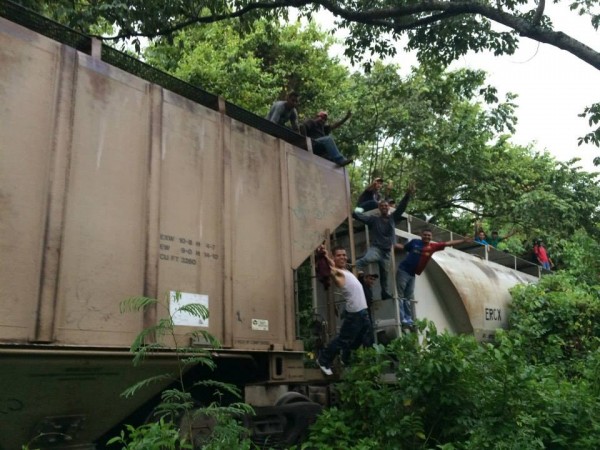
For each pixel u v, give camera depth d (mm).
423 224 11438
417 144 17781
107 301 4980
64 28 5281
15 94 4648
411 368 6172
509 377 6055
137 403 5453
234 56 16062
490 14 9453
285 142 7520
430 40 11625
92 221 5008
